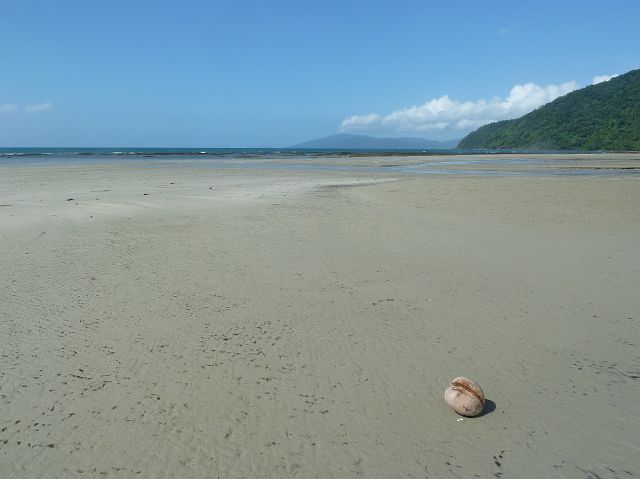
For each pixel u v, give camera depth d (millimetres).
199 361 5242
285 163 49812
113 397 4555
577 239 11039
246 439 4004
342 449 3910
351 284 7781
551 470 3713
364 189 21812
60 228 11953
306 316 6484
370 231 11812
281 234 11383
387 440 4031
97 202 16562
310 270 8484
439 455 3865
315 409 4430
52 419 4215
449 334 6008
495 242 10695
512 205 16266
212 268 8555
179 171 34375
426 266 8797
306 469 3676
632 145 124438
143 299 7012
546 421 4312
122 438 3986
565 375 5090
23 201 16750
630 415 4410
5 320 6230
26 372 4965
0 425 4121
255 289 7488
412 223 12914
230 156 74062
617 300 7180
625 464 3777
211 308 6707
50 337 5762
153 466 3678
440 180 26719
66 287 7488
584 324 6348
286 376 4977
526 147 163250
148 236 11078
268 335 5895
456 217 13891
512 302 7082
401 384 4867
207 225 12422
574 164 46969
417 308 6820
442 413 4410
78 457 3760
